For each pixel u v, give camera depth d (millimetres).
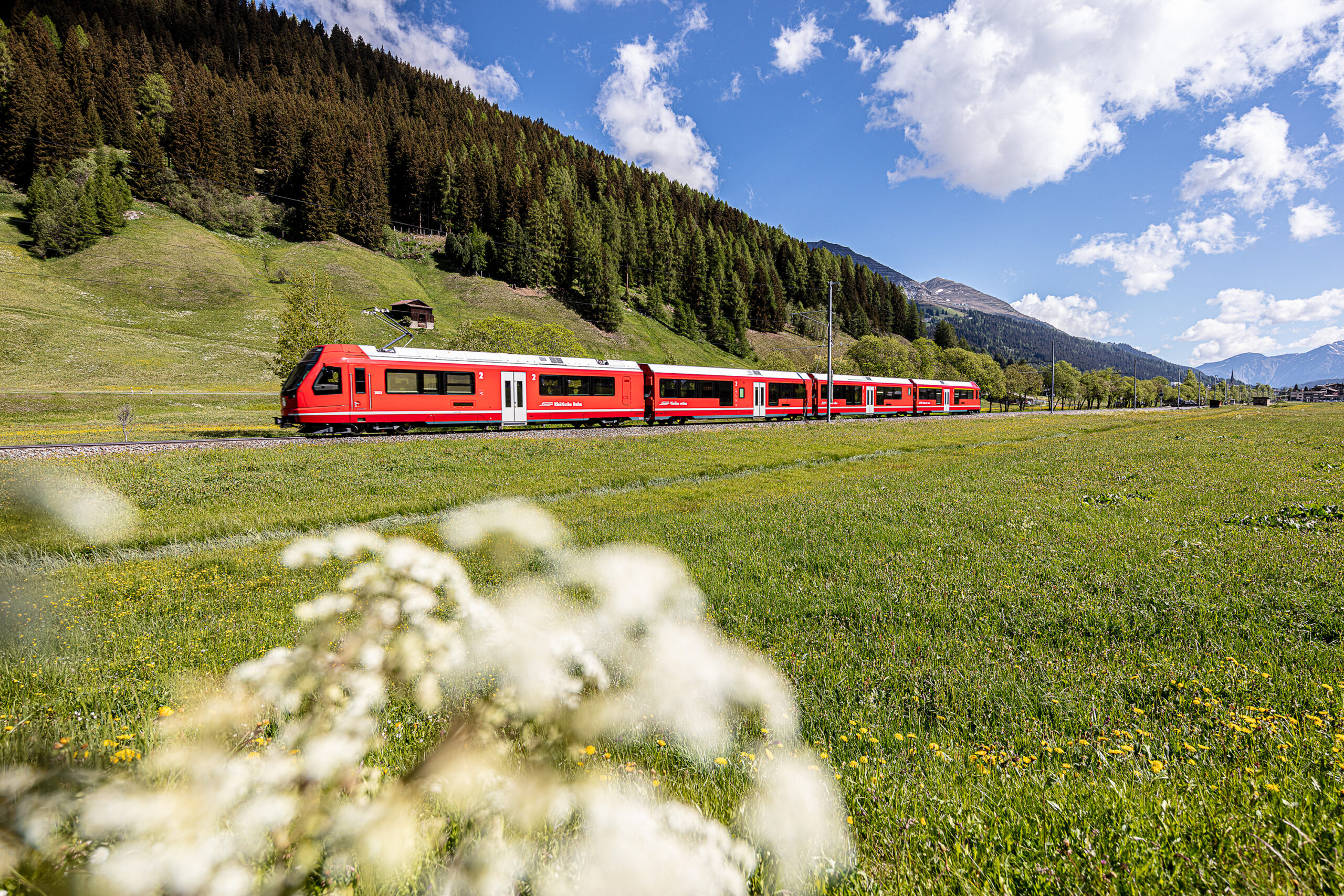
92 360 62844
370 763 2293
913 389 49750
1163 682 4105
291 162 148250
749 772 2744
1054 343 70000
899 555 7828
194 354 71000
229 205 127438
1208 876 2070
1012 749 3381
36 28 158250
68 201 101625
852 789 2779
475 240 144500
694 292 168000
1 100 119562
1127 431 35656
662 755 2969
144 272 93938
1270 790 2520
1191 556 6891
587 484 17156
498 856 1469
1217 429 31469
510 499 14852
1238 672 4082
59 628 5953
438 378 25500
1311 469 14156
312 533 11914
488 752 1818
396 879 1333
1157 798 2572
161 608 6996
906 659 4805
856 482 16016
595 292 139250
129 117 139125
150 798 1080
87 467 15742
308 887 1205
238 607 7074
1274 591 5570
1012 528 9102
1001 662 4633
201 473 16359
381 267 129375
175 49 195750
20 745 2029
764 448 25922
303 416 22672
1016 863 2252
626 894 1335
